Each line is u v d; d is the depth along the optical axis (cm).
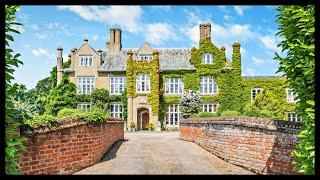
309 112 739
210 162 1549
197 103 4691
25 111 1087
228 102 4794
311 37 767
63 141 1159
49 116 1083
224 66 4856
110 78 4962
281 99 4788
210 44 4869
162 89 4891
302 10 768
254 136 1309
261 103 3497
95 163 1475
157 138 3067
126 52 5203
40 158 1004
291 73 817
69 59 5653
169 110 4897
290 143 1059
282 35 845
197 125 2206
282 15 839
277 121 1137
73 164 1239
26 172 933
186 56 5047
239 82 4794
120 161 1534
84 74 4959
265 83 4800
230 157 1546
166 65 4953
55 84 5741
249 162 1348
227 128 1595
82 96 4881
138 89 4850
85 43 4997
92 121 1445
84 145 1351
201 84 4878
